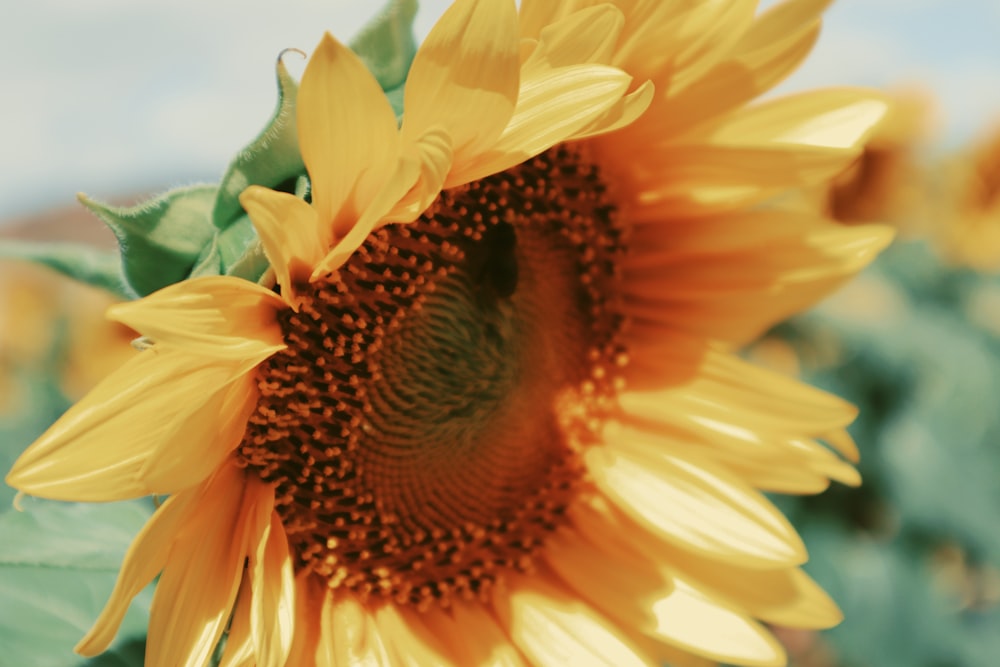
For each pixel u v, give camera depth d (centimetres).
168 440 43
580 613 52
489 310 51
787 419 52
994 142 115
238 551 46
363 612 50
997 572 95
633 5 47
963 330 105
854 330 102
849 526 95
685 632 51
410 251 50
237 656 44
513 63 44
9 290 98
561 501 54
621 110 45
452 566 52
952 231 116
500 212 51
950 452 94
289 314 48
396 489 51
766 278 52
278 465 48
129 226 45
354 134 44
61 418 42
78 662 46
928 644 87
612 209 52
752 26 48
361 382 49
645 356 54
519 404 53
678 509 53
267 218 43
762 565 51
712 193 51
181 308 43
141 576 43
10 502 63
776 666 50
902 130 102
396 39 46
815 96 50
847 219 105
